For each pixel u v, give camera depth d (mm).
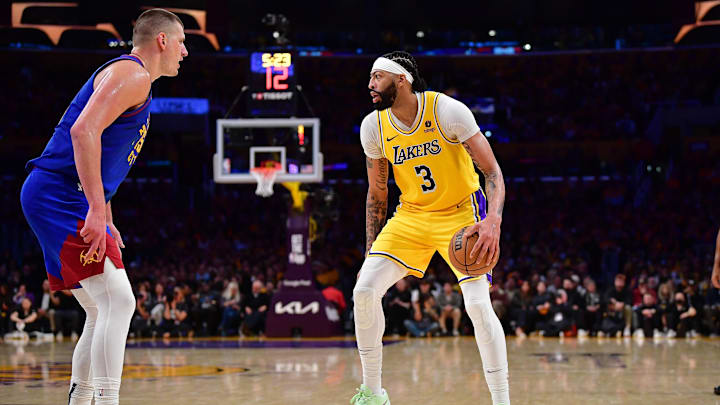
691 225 19125
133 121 3115
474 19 23516
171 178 22594
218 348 10117
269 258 16734
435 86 24125
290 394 4973
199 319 13625
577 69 24219
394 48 24359
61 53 22484
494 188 3555
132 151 3221
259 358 8289
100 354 2977
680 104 22438
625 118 23141
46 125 22156
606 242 18828
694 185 20594
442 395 4883
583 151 22625
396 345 10555
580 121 23453
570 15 23125
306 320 12477
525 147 22797
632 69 23984
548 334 12859
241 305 13797
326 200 12266
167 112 22391
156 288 13852
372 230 4062
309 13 23031
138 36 3227
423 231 3744
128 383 5703
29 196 3061
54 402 4535
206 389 5281
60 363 7758
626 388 5172
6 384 5621
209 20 14648
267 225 20812
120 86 2988
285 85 11852
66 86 23031
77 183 3086
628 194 21828
